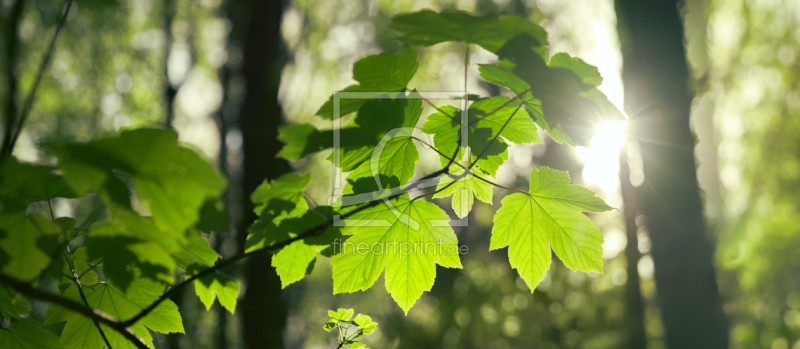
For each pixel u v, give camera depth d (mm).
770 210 18609
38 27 9336
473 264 15258
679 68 4863
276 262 1526
